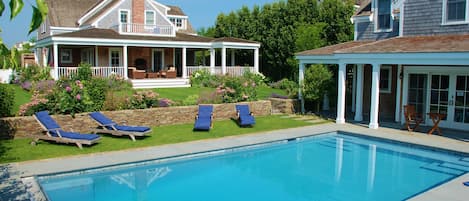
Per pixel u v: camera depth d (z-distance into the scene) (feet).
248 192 29.96
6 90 45.96
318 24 105.60
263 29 121.19
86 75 74.69
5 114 44.65
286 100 67.21
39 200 24.43
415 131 51.44
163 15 111.34
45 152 37.06
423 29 58.34
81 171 31.91
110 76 81.51
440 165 37.76
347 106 79.61
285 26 113.80
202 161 38.60
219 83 89.04
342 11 109.29
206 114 53.01
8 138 42.22
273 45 114.93
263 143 43.70
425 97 56.65
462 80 52.39
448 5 55.26
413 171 35.86
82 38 82.33
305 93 66.18
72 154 36.47
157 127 52.01
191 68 100.12
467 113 52.16
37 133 43.73
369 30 68.49
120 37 88.94
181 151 38.45
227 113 59.26
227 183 32.09
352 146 45.83
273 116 64.28
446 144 43.14
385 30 65.67
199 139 44.60
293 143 46.80
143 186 31.01
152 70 104.53
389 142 46.39
